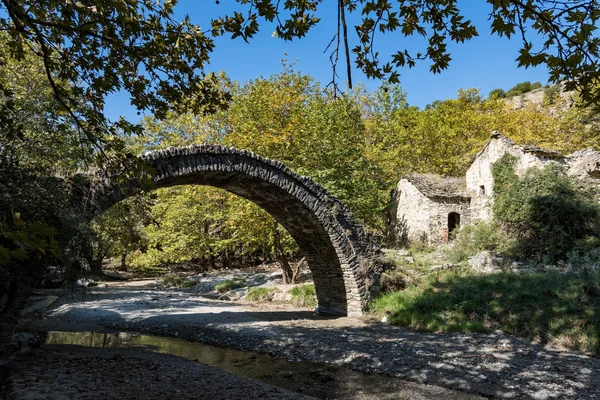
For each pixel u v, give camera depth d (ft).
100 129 17.66
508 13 11.61
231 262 124.57
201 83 18.71
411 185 84.99
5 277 25.59
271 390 23.91
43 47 14.75
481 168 77.66
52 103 43.14
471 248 62.80
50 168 29.48
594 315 33.32
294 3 14.94
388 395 23.99
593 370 26.58
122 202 30.68
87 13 15.05
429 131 114.42
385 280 50.29
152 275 116.37
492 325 37.50
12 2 12.17
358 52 14.79
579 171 65.26
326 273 51.88
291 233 52.24
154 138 101.86
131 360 29.40
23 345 29.04
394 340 35.83
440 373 27.17
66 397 19.79
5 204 23.97
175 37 16.25
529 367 27.35
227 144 69.36
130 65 17.87
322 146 67.15
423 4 13.14
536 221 58.59
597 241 53.06
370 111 128.16
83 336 40.29
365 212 70.79
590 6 10.27
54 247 7.54
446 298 43.70
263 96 70.85
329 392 24.59
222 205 90.22
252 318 47.73
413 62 14.33
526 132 111.65
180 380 24.86
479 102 132.57
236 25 15.25
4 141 25.17
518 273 46.11
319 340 36.37
